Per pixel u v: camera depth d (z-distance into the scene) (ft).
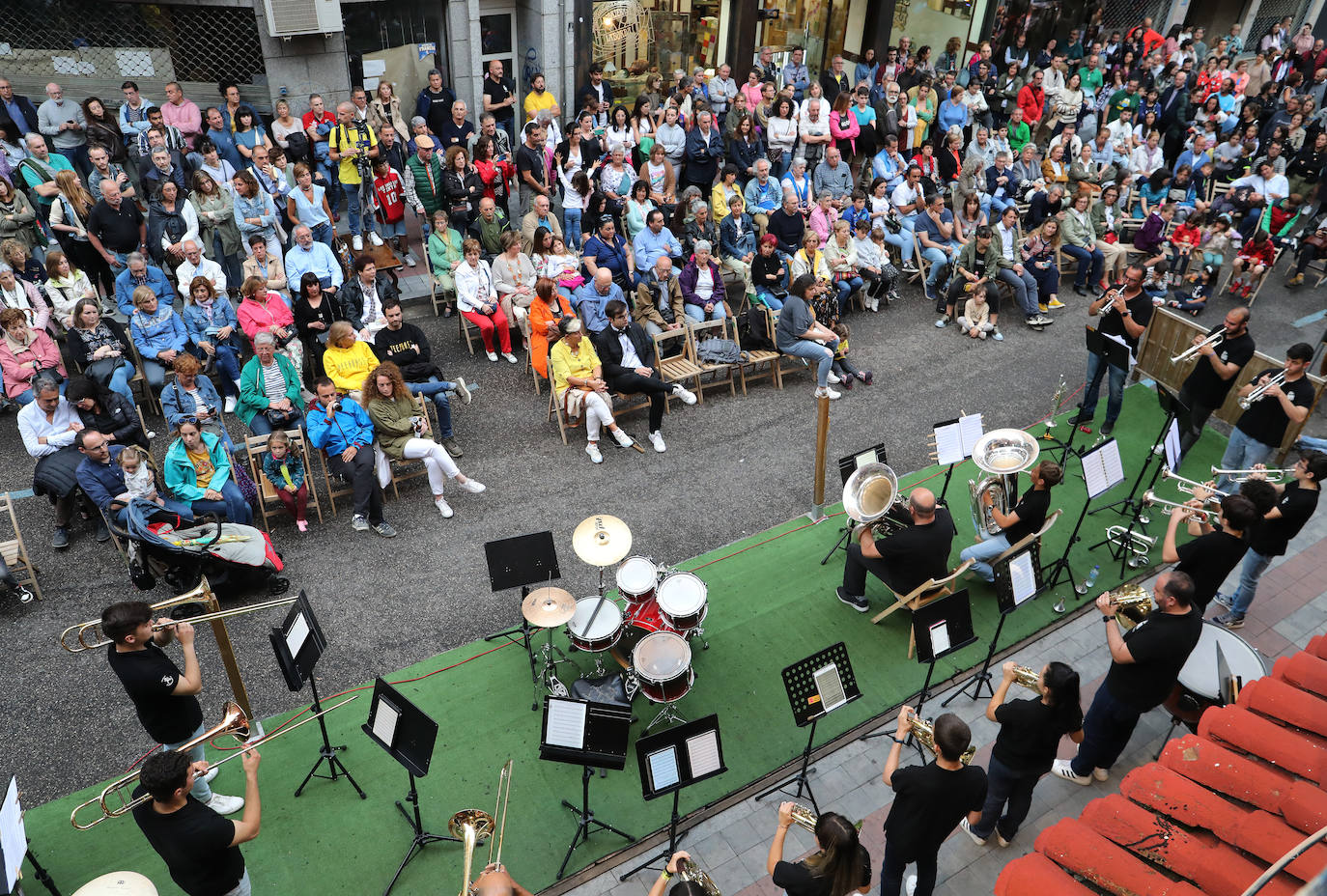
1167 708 20.27
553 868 17.98
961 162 52.95
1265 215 47.29
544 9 48.08
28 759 19.92
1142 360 36.88
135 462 24.34
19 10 38.81
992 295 40.22
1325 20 80.69
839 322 36.58
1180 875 15.05
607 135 46.44
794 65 54.60
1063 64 59.72
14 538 26.30
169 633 16.75
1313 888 8.95
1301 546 28.17
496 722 21.08
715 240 41.98
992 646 21.27
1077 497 29.99
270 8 40.11
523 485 29.71
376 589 25.16
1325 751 16.62
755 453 31.78
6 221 33.47
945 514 22.62
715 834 19.01
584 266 37.86
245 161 40.14
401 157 41.27
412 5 46.06
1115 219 47.75
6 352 28.86
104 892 12.62
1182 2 74.43
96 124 38.17
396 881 17.47
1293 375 26.73
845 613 24.71
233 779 19.45
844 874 13.15
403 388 27.43
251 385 28.09
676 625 20.80
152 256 35.58
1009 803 18.04
